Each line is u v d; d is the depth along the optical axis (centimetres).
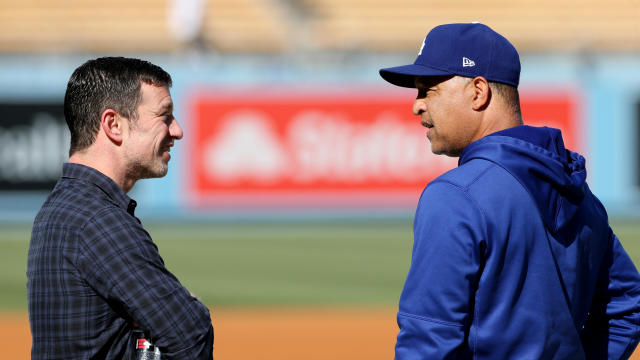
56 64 6116
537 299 694
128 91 775
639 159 6041
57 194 760
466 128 759
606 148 6044
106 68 777
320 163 6053
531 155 709
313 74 6081
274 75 6044
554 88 6053
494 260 681
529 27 6850
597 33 6625
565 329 710
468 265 672
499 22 6919
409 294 691
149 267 725
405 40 6631
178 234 5441
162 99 797
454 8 6988
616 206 6038
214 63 6159
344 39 6550
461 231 676
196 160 5969
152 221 5925
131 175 801
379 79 6128
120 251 715
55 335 718
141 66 790
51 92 5978
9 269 4194
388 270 4188
